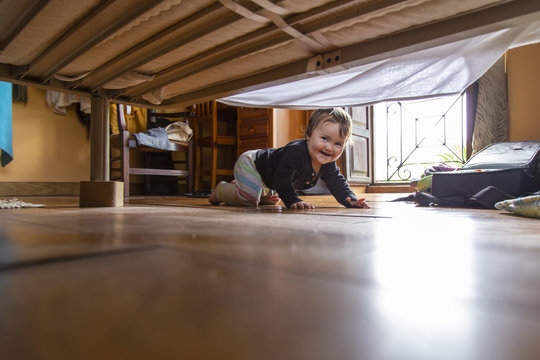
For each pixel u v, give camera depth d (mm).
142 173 2830
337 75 1284
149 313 174
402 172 3789
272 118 3180
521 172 1292
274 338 146
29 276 247
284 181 1259
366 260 319
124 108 3293
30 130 2973
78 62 996
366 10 725
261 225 630
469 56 1125
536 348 143
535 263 316
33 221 668
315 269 278
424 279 255
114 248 367
